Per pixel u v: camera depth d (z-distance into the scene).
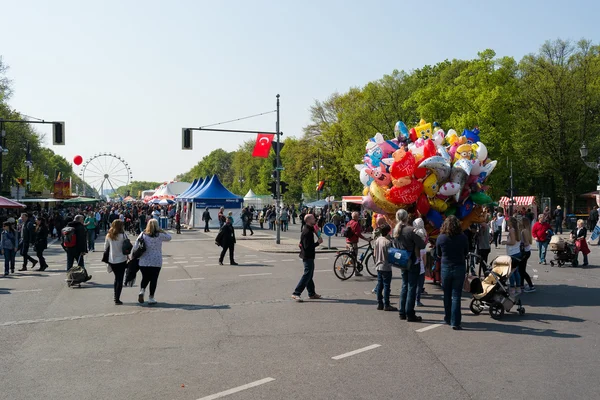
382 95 50.28
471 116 39.88
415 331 8.30
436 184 11.98
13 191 38.66
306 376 6.05
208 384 5.79
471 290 9.55
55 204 66.62
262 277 14.75
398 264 8.84
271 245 25.89
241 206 44.81
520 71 45.84
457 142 12.88
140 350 7.21
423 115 43.94
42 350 7.21
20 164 62.91
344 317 9.38
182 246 26.38
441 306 10.48
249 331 8.30
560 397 5.37
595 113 42.59
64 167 148.00
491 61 42.06
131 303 10.77
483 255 12.48
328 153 62.62
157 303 10.75
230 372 6.22
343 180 63.97
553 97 42.03
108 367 6.45
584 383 5.80
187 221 46.72
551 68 42.66
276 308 10.22
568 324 8.80
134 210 39.88
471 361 6.64
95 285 13.45
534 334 8.10
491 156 40.31
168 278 14.59
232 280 14.15
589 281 13.99
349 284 13.50
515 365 6.47
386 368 6.34
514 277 12.00
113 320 9.12
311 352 7.07
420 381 5.86
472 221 12.46
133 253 10.53
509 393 5.48
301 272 15.88
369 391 5.54
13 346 7.43
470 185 12.55
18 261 20.09
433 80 49.81
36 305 10.56
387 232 10.17
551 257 20.70
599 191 33.47
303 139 67.56
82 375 6.14
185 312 9.81
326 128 62.47
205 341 7.68
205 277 14.77
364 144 50.12
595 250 24.06
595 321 9.03
